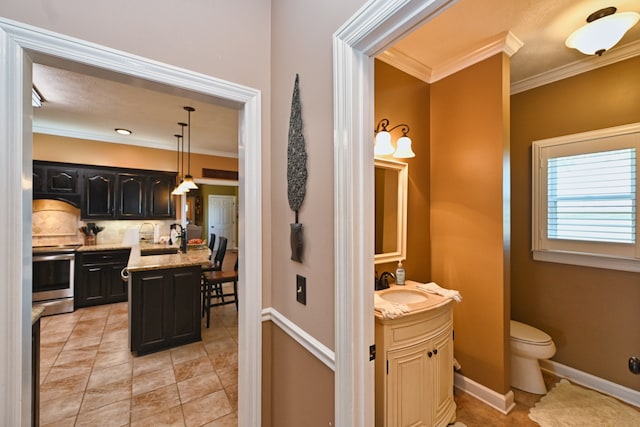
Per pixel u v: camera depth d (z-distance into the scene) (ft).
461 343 7.06
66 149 14.06
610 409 6.35
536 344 6.84
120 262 13.91
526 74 7.88
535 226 8.04
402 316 4.85
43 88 9.52
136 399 6.82
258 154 4.87
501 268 6.36
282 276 4.76
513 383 7.21
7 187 3.05
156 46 3.95
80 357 8.76
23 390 3.21
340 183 3.31
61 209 14.19
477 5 5.26
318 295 3.85
